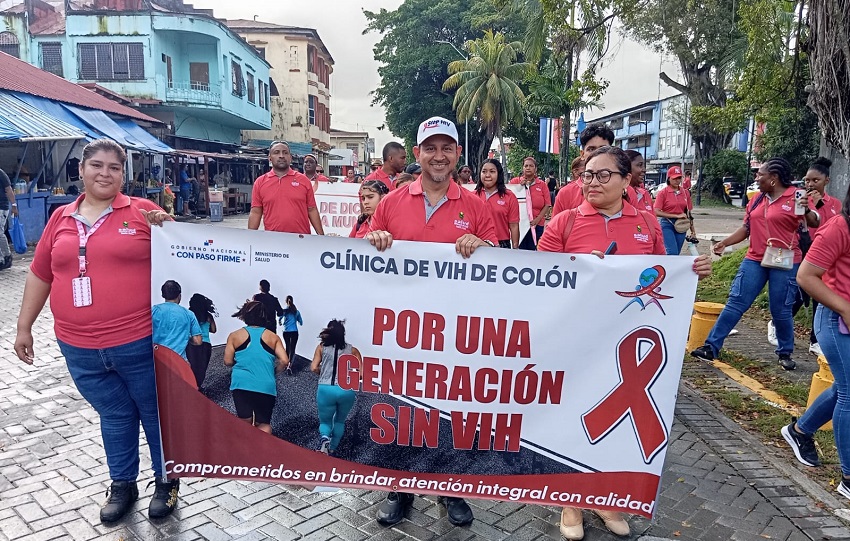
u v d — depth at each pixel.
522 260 2.87
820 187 5.57
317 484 3.05
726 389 5.25
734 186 39.53
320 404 3.03
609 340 2.90
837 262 3.29
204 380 3.02
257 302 2.98
